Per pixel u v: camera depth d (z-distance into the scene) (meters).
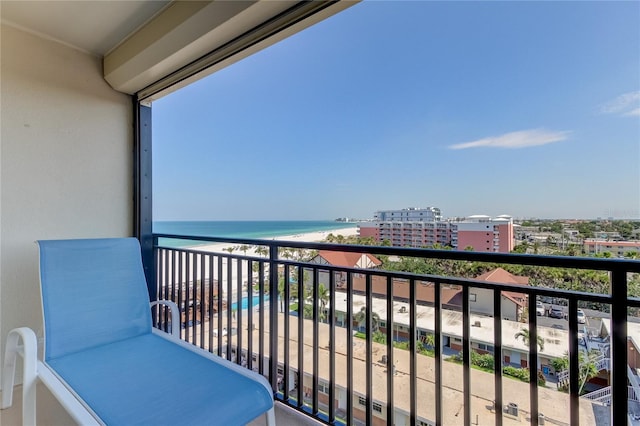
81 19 2.08
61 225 2.34
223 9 1.66
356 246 1.56
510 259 1.14
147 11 2.00
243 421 1.26
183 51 1.98
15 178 2.15
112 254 2.02
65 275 1.81
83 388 1.34
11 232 2.13
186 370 1.51
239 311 2.16
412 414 1.41
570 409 1.10
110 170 2.59
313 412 1.80
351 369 1.63
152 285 2.79
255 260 2.09
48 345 1.64
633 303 0.97
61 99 2.35
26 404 1.39
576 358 1.08
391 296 1.48
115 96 2.63
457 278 1.30
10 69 2.13
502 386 1.24
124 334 1.91
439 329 1.36
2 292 2.10
